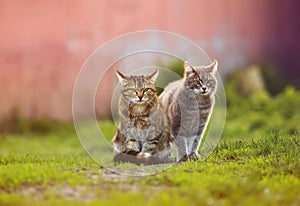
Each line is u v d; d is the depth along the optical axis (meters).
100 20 22.22
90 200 8.41
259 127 19.19
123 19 22.34
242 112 20.59
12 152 14.84
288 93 21.02
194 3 22.84
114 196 8.36
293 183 9.20
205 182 9.12
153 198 8.30
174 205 7.86
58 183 9.33
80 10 22.16
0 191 8.99
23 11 21.97
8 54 21.97
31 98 21.97
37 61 22.08
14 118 21.77
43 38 22.09
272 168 10.26
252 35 23.36
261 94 21.33
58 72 22.08
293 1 23.53
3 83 21.89
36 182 9.39
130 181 9.47
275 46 23.59
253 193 8.66
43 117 21.89
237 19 23.20
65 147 17.20
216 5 23.02
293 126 18.30
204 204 8.09
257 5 23.33
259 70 23.33
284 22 23.59
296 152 11.47
